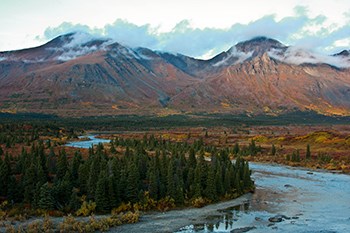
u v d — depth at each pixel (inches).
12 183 3125.0
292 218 3117.6
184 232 2728.8
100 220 2822.3
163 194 3444.9
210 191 3609.7
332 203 3663.9
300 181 4891.7
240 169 4229.8
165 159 3799.2
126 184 3314.5
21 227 2588.6
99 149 4724.4
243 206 3503.9
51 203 3011.8
